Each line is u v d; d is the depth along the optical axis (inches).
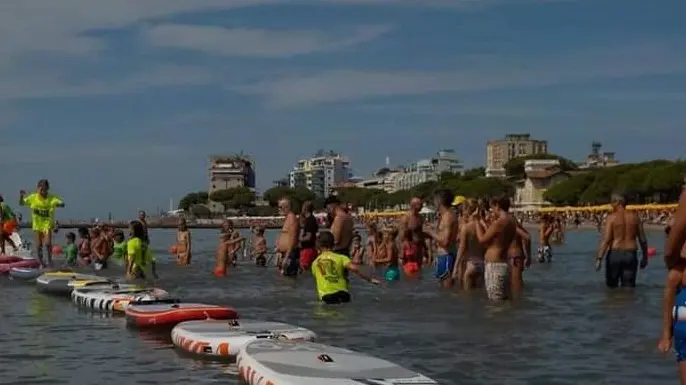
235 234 984.3
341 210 733.9
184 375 318.0
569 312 483.2
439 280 677.9
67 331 434.6
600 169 5679.1
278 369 276.7
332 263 541.3
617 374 311.9
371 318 463.2
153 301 495.5
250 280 741.3
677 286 253.6
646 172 4729.3
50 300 586.6
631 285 649.0
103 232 965.8
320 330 418.6
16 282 738.8
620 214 649.0
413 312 487.5
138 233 749.3
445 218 672.4
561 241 1913.1
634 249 645.9
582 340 383.2
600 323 437.1
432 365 328.8
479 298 561.9
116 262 1018.7
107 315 498.0
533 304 525.0
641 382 299.0
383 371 273.6
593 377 307.3
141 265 751.7
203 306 456.1
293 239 780.6
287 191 7578.7
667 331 259.4
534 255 1239.5
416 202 818.2
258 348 318.7
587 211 4330.7
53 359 356.2
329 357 296.0
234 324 395.9
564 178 5949.8
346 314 481.7
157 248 1748.3
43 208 855.7
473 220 639.1
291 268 779.4
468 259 630.5
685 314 234.5
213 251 1515.7
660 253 1294.3
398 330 416.5
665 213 3705.7
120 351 372.5
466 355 348.5
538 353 352.2
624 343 374.6
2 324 462.3
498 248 550.0
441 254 673.6
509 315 471.5
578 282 707.4
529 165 6269.7
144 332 426.6
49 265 860.6
